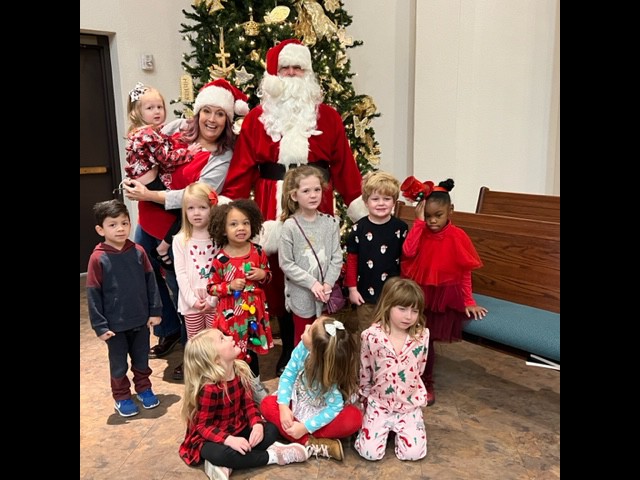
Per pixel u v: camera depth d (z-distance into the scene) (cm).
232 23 346
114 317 224
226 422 197
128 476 194
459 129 457
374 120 524
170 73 477
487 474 192
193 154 271
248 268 231
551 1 419
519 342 210
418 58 468
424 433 205
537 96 442
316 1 381
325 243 246
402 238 245
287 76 271
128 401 237
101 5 430
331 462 202
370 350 206
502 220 250
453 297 224
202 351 189
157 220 269
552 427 223
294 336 266
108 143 476
